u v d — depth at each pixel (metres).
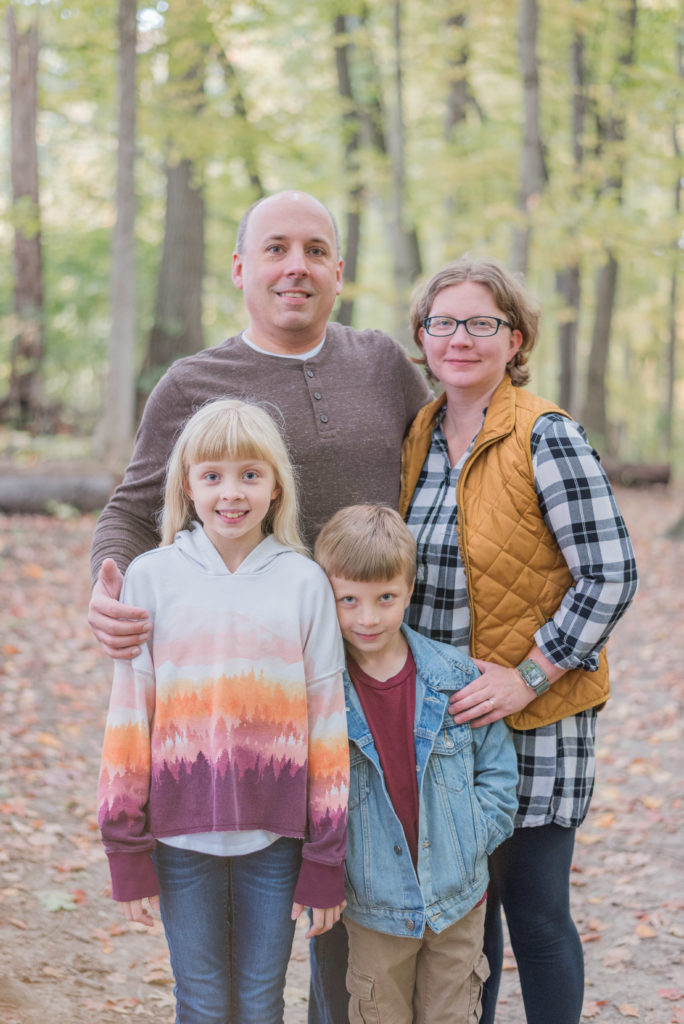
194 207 14.99
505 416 2.29
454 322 2.32
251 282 2.36
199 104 13.13
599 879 3.85
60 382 18.66
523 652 2.24
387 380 2.48
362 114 15.59
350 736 2.12
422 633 2.31
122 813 1.93
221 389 2.36
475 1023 2.19
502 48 14.64
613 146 13.17
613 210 11.48
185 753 1.98
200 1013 1.99
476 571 2.24
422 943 2.15
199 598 2.00
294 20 15.55
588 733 2.31
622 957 3.26
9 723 5.00
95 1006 2.78
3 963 2.91
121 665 1.99
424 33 14.84
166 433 2.40
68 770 4.57
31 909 3.32
